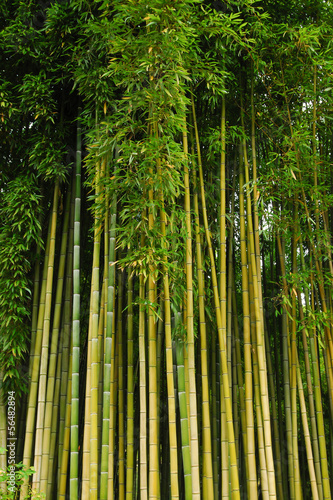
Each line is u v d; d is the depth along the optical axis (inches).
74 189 131.3
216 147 125.2
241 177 130.4
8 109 121.6
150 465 98.9
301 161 127.9
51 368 118.6
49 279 120.0
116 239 114.4
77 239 116.3
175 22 96.6
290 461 121.0
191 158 122.8
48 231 126.7
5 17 125.3
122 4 101.3
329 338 128.6
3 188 130.1
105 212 113.9
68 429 117.2
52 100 121.3
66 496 116.6
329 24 136.3
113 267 109.7
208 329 136.5
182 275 112.7
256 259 123.0
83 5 117.6
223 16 117.5
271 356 141.9
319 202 133.0
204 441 108.3
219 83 120.3
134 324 138.3
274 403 134.4
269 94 133.0
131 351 117.9
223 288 117.6
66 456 115.2
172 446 99.7
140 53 100.8
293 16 141.6
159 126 101.1
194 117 123.6
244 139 127.5
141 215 106.8
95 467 102.1
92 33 115.2
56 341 120.6
